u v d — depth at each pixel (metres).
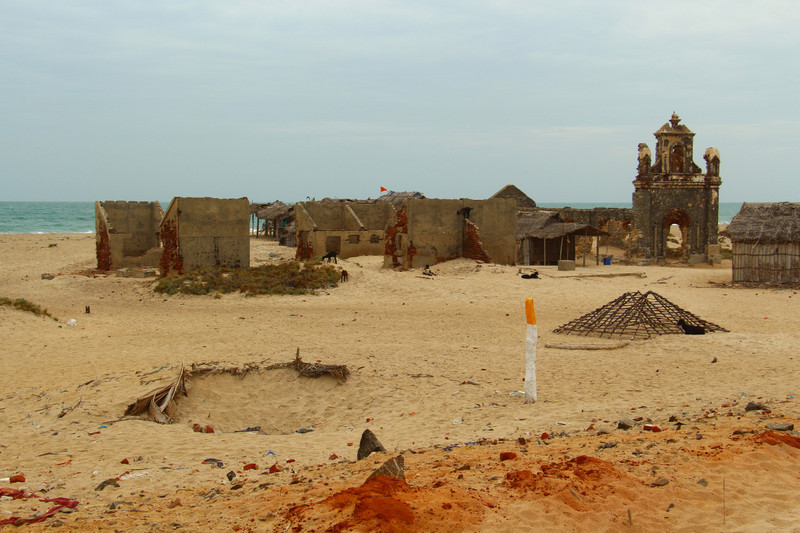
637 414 10.76
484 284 31.03
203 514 6.57
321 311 26.17
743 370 14.41
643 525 5.82
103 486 7.96
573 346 17.88
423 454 8.90
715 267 43.50
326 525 5.69
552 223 43.81
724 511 5.97
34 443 10.50
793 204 34.03
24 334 20.31
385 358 16.94
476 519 5.86
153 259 39.84
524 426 10.54
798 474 6.74
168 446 10.44
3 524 6.30
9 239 69.31
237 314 25.59
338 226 48.12
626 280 34.03
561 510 6.01
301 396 14.55
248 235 34.62
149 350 18.28
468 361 16.67
